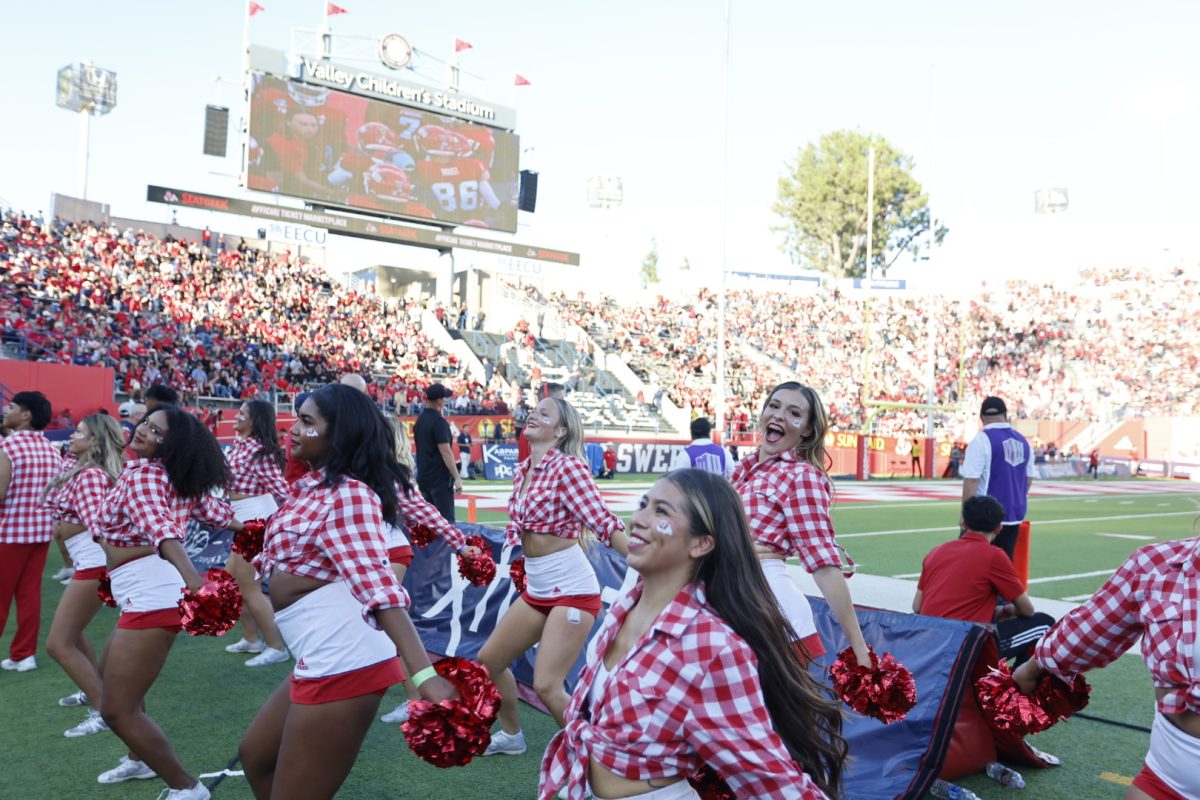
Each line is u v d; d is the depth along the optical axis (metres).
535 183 35.50
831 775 2.34
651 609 2.14
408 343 32.47
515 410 30.89
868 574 10.77
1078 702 2.71
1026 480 7.23
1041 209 54.53
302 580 2.89
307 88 29.45
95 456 5.15
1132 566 2.42
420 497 4.98
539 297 41.69
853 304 48.22
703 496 2.11
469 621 6.77
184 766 4.55
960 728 4.34
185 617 3.73
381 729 5.22
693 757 2.03
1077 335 48.78
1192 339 46.59
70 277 26.20
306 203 31.39
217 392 25.05
